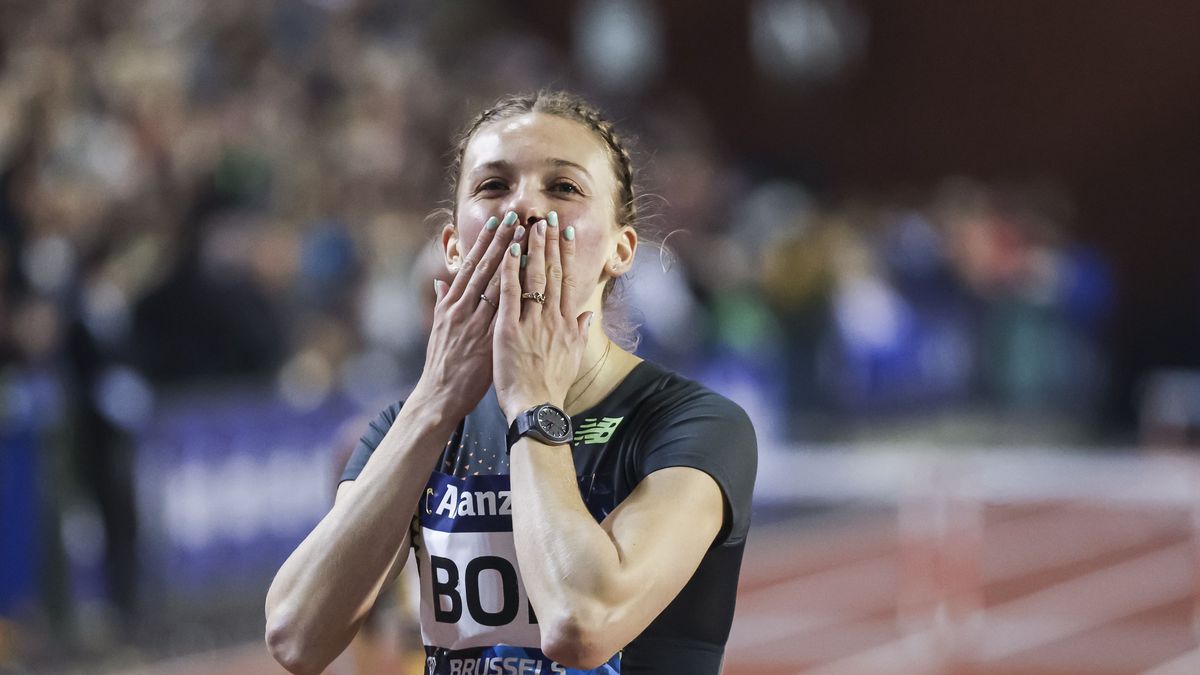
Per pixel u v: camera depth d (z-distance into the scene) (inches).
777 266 1063.6
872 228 1173.1
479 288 159.2
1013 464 983.0
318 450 642.8
